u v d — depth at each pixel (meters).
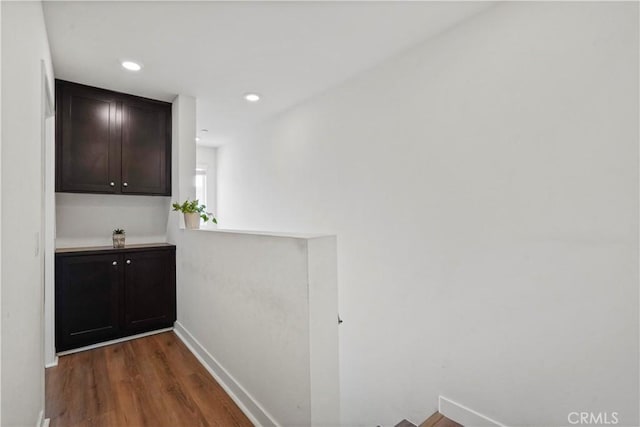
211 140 4.70
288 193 3.44
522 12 1.66
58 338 2.48
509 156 1.71
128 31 1.95
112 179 2.80
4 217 0.91
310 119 3.11
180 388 2.07
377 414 2.42
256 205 4.04
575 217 1.50
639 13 1.32
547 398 1.60
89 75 2.52
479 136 1.83
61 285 2.50
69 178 2.59
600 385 1.45
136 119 2.96
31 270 1.33
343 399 2.70
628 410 1.38
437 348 2.04
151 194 3.03
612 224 1.40
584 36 1.46
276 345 1.61
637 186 1.34
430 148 2.07
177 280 3.04
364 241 2.54
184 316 2.86
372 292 2.46
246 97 3.05
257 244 1.75
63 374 2.22
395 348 2.29
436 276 2.04
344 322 2.71
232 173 4.68
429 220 2.08
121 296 2.78
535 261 1.63
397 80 2.28
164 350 2.62
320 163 2.99
